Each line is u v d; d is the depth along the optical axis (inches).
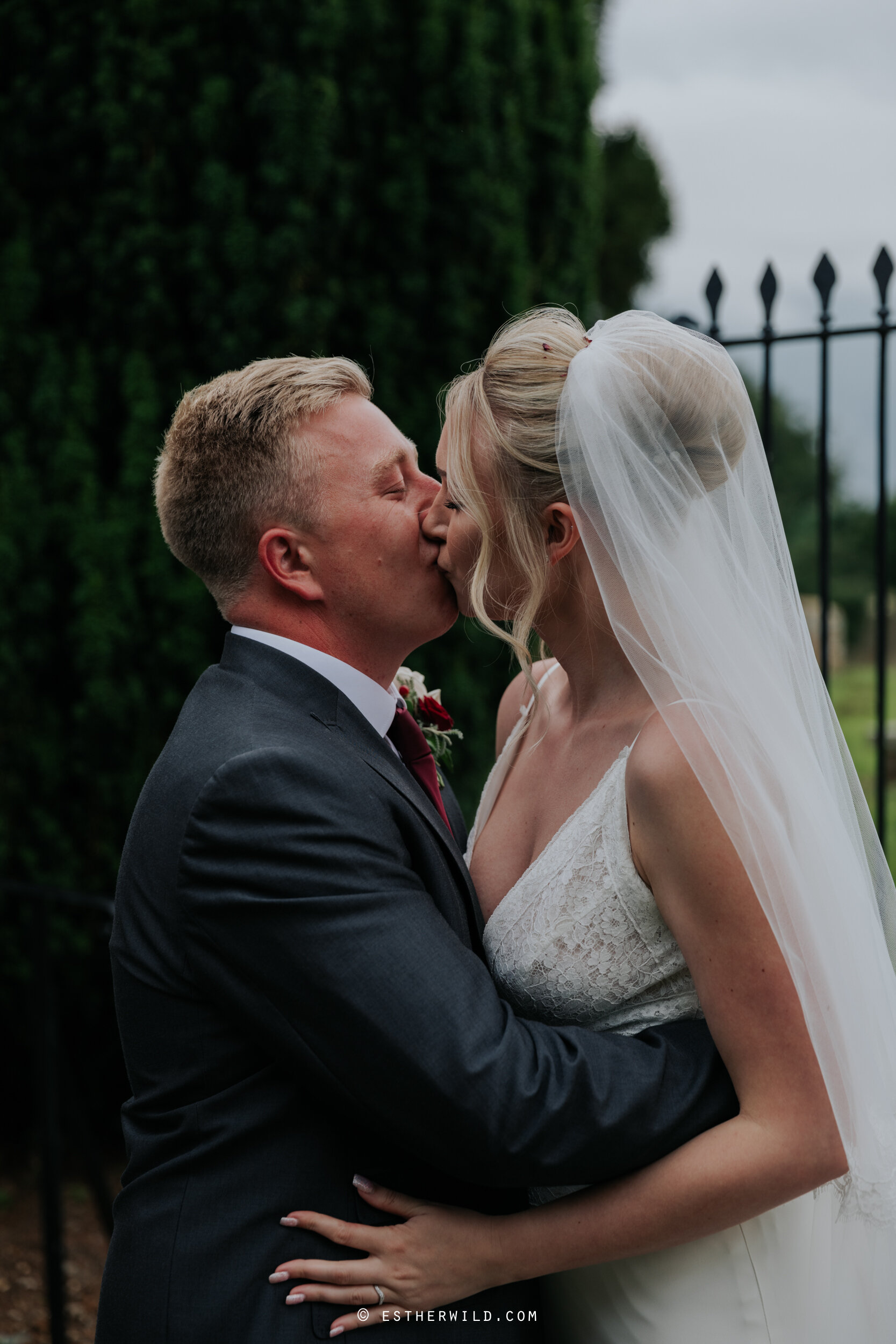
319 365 61.2
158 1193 52.8
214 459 59.6
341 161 134.0
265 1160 51.8
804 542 982.4
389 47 136.9
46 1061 112.5
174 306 136.0
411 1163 53.9
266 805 50.6
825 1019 50.4
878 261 104.3
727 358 58.7
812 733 58.6
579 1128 48.3
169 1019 53.6
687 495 55.6
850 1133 51.2
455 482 59.2
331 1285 50.7
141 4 129.9
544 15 151.5
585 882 56.2
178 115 133.2
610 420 54.4
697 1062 52.3
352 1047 49.0
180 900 52.2
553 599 61.6
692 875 50.2
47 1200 110.1
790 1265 57.1
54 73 132.5
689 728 51.0
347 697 58.4
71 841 140.2
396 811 55.2
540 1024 51.6
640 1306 56.1
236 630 61.7
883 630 109.6
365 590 60.2
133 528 135.6
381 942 49.4
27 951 139.0
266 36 127.8
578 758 63.1
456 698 142.6
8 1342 113.3
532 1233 51.3
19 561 135.6
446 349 142.7
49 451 136.8
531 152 151.6
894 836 284.5
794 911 50.0
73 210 136.9
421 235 140.4
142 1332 51.1
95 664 135.1
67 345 138.8
